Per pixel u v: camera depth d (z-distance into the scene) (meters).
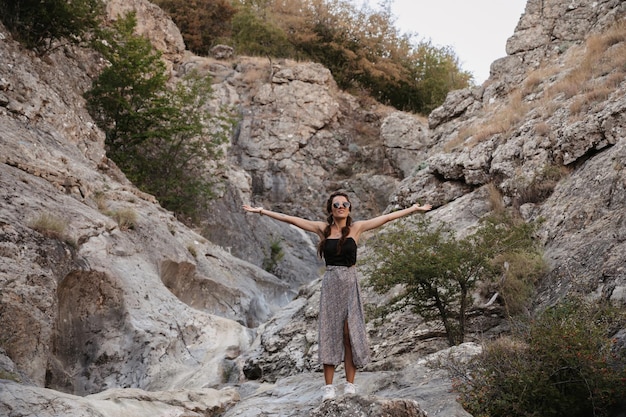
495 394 6.80
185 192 23.17
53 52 21.38
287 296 21.05
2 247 10.52
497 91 19.36
